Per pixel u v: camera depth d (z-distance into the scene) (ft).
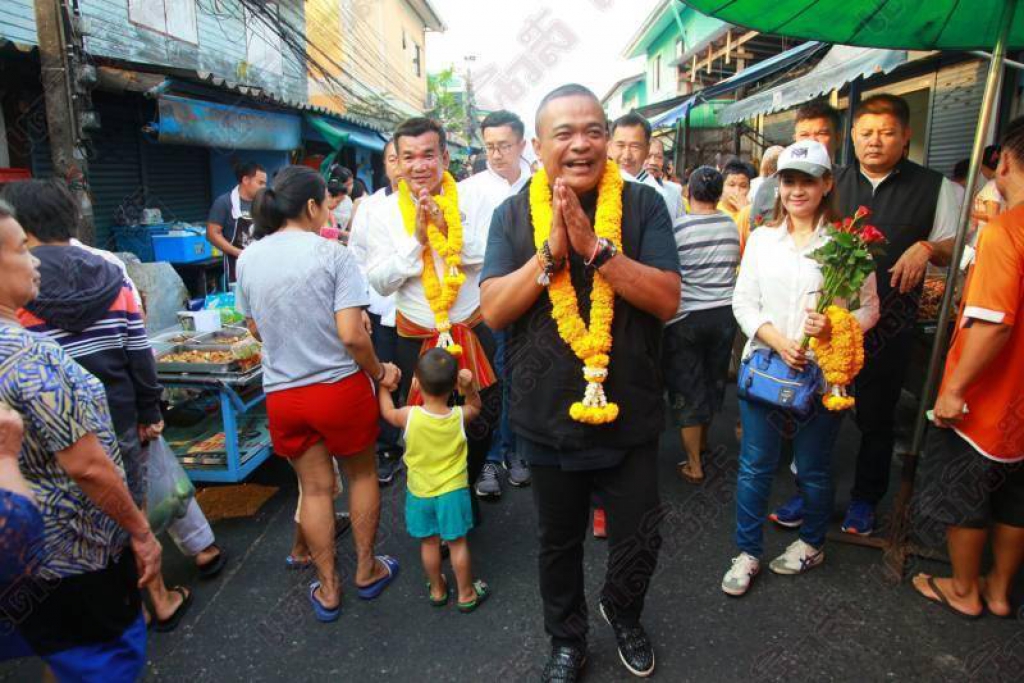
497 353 13.48
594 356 6.99
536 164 15.62
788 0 10.80
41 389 5.39
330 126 32.07
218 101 24.11
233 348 12.25
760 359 9.27
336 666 8.50
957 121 22.58
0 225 5.37
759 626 8.92
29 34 21.33
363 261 13.57
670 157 54.75
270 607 9.71
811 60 28.45
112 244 23.65
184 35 30.27
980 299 7.83
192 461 12.50
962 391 8.18
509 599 9.73
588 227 6.58
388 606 9.68
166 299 16.52
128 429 8.34
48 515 5.79
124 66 19.61
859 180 10.80
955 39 11.48
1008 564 8.77
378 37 52.13
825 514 9.72
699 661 8.30
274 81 37.81
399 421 9.30
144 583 6.28
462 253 10.91
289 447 9.40
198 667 8.53
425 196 10.19
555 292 7.12
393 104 51.98
